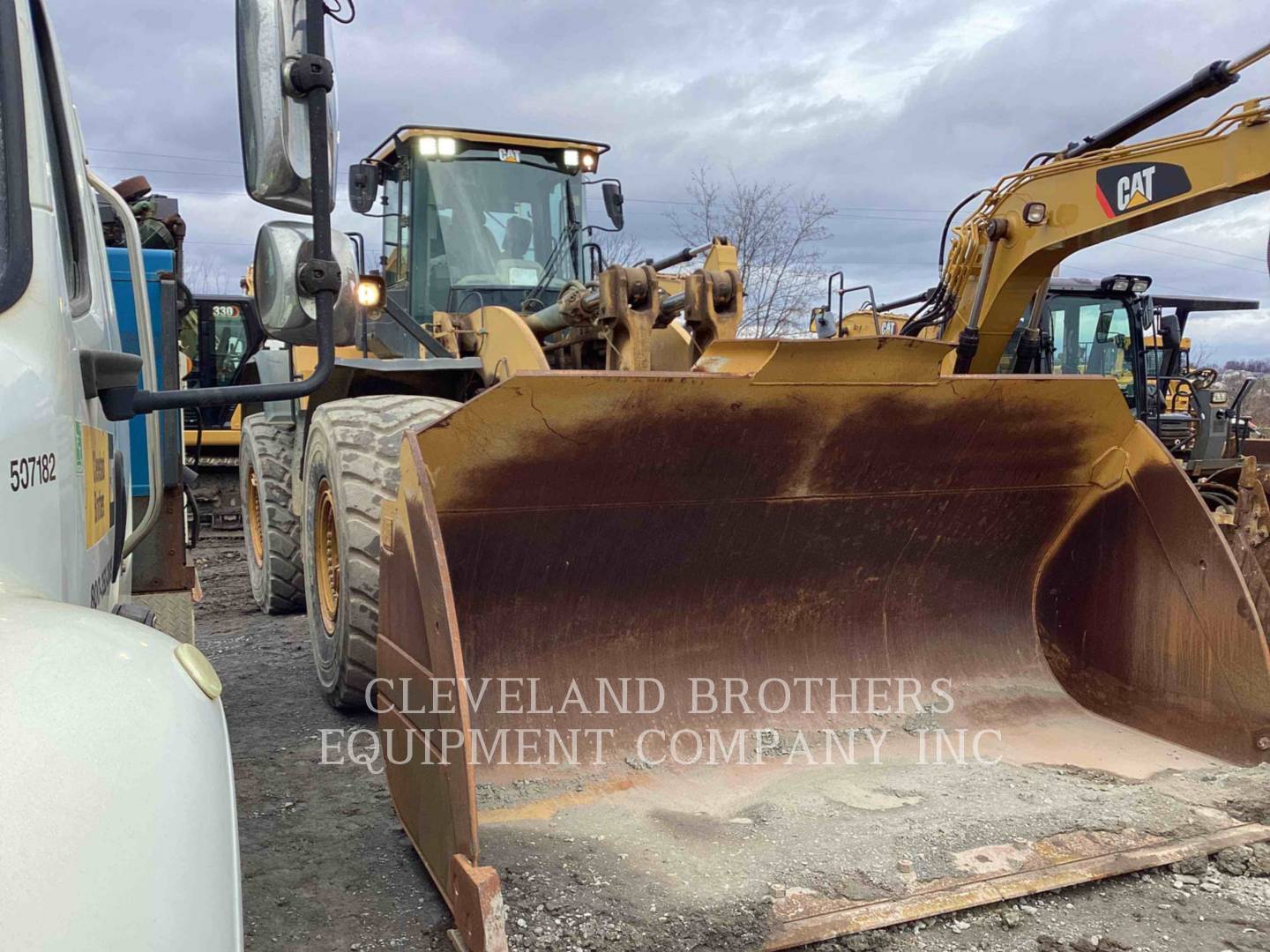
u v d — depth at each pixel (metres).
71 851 0.91
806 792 3.09
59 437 1.43
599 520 3.21
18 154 1.44
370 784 3.64
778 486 3.39
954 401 3.39
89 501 1.69
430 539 2.45
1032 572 4.00
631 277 4.43
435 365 5.03
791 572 3.59
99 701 1.07
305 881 2.86
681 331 5.06
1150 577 3.61
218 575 8.33
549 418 2.89
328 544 4.58
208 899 0.99
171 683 1.19
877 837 2.76
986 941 2.43
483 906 2.18
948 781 3.17
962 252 6.79
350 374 5.29
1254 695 3.25
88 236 2.03
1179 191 5.49
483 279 5.95
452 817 2.37
